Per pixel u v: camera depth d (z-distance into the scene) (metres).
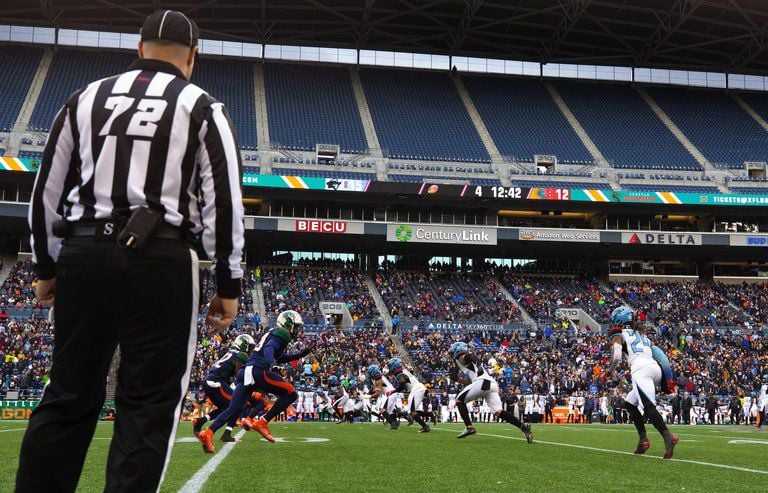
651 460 8.16
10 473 5.81
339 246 42.47
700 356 35.12
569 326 37.97
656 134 46.12
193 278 2.60
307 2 43.44
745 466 7.49
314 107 44.66
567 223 43.66
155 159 2.60
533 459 8.03
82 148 2.66
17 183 36.78
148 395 2.54
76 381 2.57
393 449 9.40
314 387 28.09
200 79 45.09
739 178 42.56
